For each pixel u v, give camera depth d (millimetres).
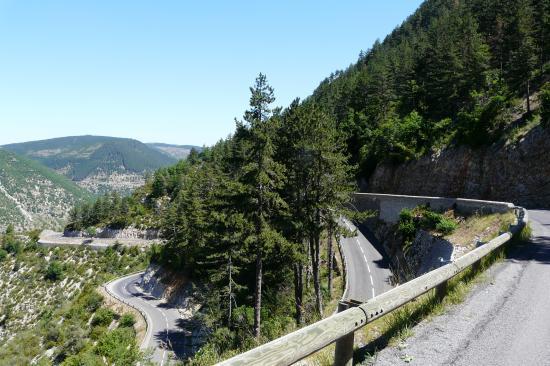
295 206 27734
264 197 25578
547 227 21047
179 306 54469
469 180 47031
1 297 115750
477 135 47812
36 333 61281
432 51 73000
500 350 5316
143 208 139375
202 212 46938
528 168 40938
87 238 135750
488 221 25969
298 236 27438
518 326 6309
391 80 83125
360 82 88125
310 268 38094
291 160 27953
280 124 27672
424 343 5527
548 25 54844
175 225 69000
